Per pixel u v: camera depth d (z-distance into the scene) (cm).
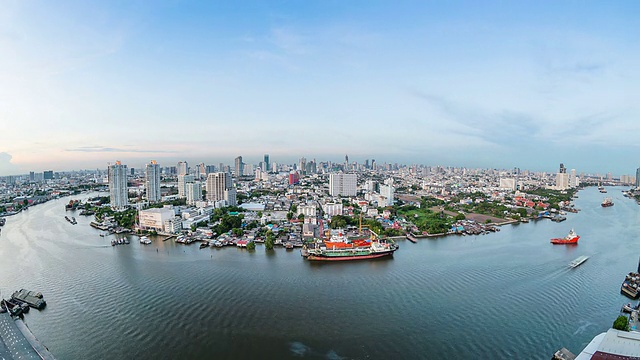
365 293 19338
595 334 15162
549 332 15275
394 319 16412
